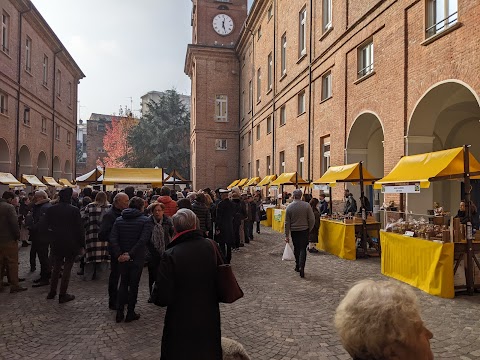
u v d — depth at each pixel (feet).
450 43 29.14
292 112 70.59
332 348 14.49
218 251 10.39
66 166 116.67
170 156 157.48
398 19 36.11
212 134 121.08
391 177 26.71
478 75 26.25
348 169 36.68
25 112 80.74
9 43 71.26
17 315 18.61
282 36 78.23
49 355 14.02
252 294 22.02
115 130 203.31
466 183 22.21
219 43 129.08
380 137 49.39
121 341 15.31
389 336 3.92
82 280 26.11
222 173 121.60
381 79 39.22
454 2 29.78
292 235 27.58
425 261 22.30
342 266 30.09
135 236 17.88
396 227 26.08
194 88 125.49
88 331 16.42
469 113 43.27
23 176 67.87
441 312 18.38
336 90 50.57
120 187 57.82
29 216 29.32
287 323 17.21
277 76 80.89
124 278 17.80
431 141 34.63
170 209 25.81
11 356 13.96
